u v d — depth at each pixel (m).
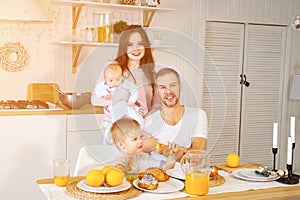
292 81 4.32
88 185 1.69
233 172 2.02
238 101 4.32
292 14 4.45
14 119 2.95
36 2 3.28
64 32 3.56
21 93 3.48
